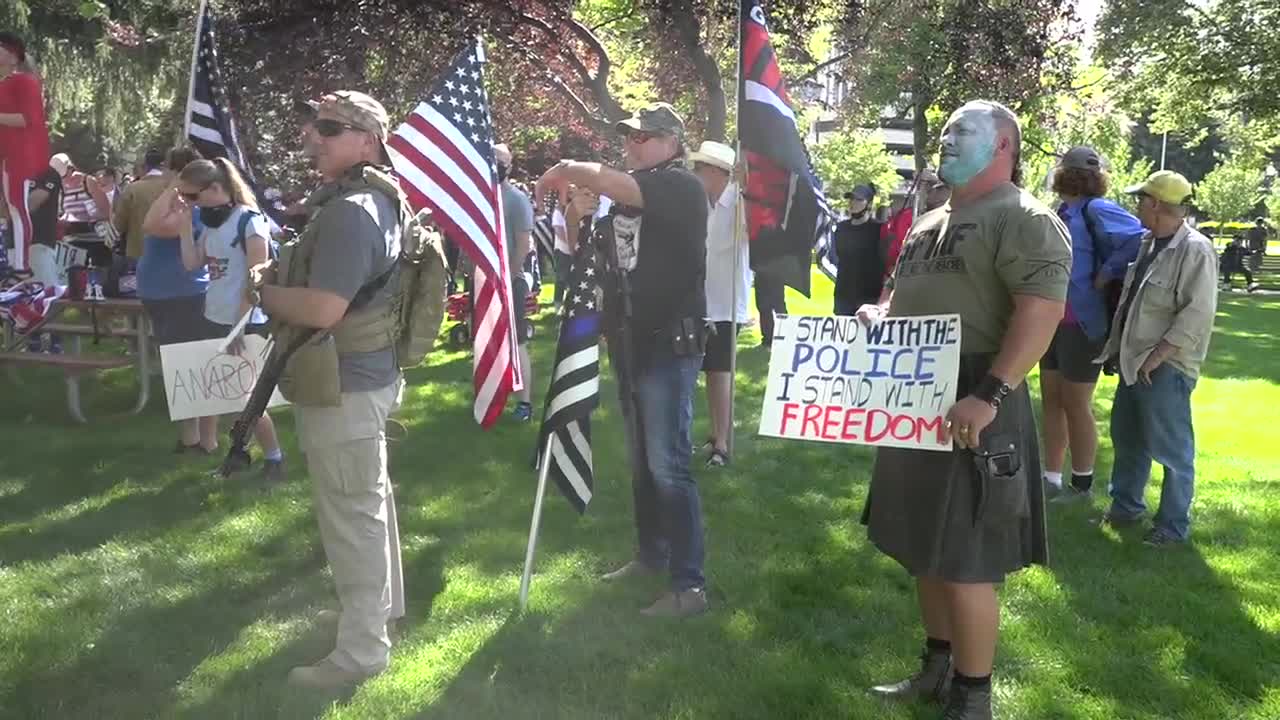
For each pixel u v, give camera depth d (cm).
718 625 420
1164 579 479
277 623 417
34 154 715
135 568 472
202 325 636
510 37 1468
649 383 418
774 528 544
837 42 1639
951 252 322
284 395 351
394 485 605
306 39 1385
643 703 357
